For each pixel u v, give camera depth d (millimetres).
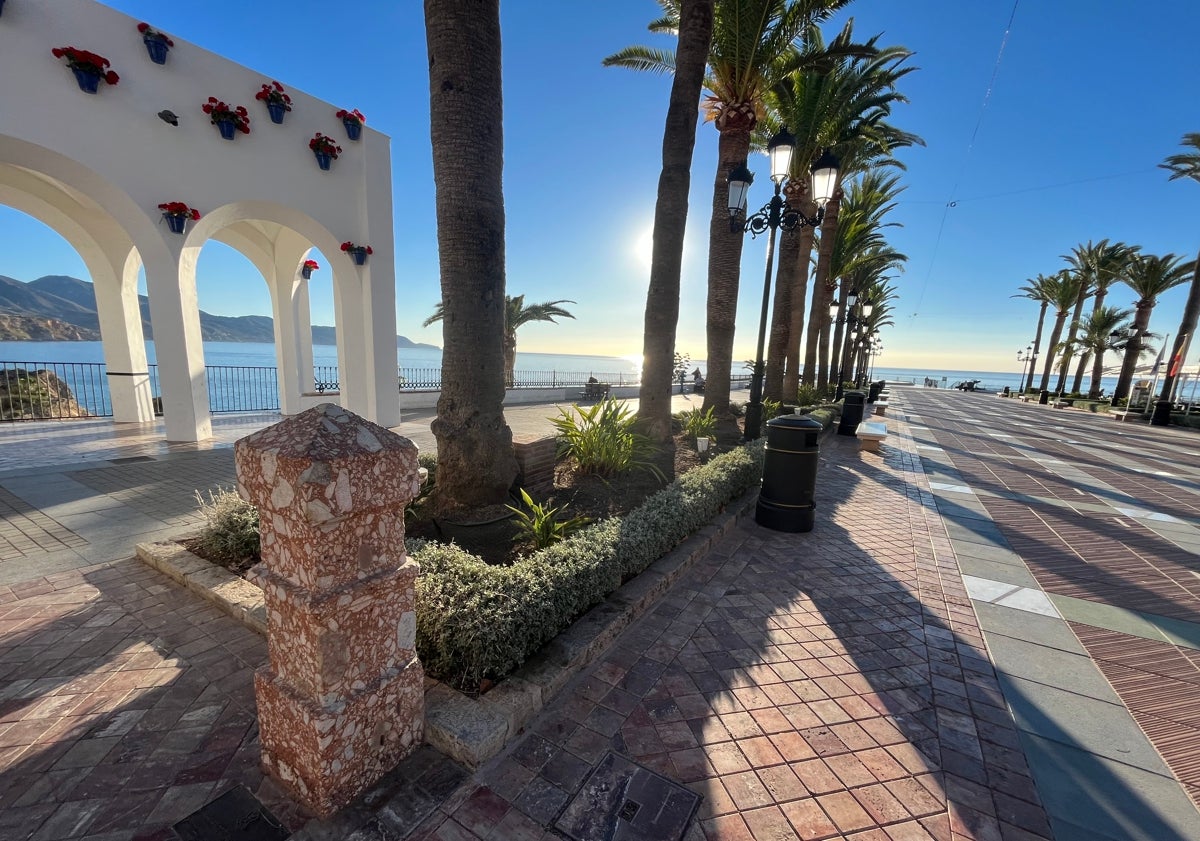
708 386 9234
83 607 3082
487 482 3975
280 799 1811
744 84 8781
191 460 6797
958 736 2311
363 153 9219
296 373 11625
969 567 4344
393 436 1729
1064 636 3229
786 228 7391
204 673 2508
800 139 11562
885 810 1908
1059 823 1869
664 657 2840
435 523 3871
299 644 1656
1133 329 28031
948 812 1906
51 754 1991
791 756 2156
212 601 3135
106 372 9656
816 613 3430
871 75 11812
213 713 2242
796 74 11195
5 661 2559
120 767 1941
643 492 5039
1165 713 2506
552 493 4805
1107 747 2264
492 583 2547
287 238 10836
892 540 4957
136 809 1765
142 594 3244
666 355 6801
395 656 1896
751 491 6113
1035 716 2463
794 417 5109
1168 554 4758
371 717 1817
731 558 4340
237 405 14789
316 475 1435
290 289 11312
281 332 11484
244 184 7750
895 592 3797
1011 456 10414
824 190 6785
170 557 3555
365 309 9586
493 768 2018
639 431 6914
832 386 22516
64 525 4395
